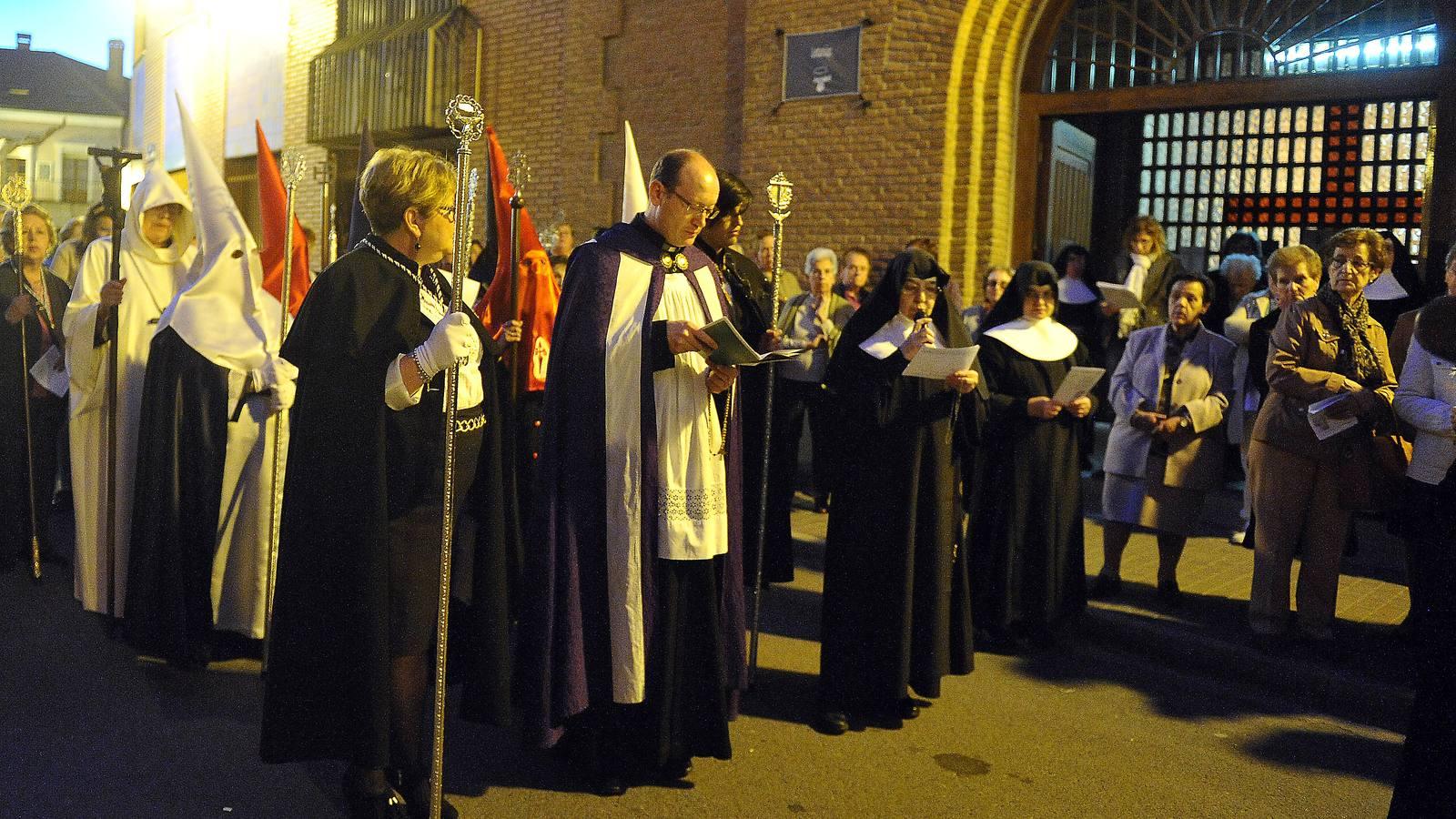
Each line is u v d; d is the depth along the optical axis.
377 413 3.44
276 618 3.50
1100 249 11.53
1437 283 8.59
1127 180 11.47
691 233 3.91
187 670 5.00
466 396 3.66
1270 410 5.49
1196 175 11.17
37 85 37.09
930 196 10.05
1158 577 6.20
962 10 9.80
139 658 5.15
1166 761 4.40
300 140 16.66
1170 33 9.76
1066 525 5.57
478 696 3.74
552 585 3.78
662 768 4.05
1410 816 3.25
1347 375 5.32
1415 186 10.20
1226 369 6.05
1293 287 6.01
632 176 5.36
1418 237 10.22
